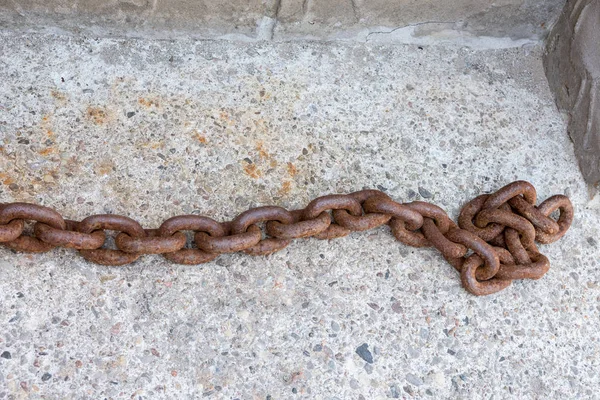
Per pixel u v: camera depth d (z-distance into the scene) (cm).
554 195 111
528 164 115
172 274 103
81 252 100
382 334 105
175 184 106
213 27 112
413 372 104
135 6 108
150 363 100
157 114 109
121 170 106
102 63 110
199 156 108
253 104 112
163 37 112
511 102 118
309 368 102
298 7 111
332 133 112
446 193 112
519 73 120
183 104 110
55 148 105
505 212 108
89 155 106
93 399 98
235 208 107
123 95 109
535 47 121
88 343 100
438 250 109
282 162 110
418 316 106
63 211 103
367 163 112
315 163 110
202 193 107
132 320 101
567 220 111
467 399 104
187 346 101
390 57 117
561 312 110
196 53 113
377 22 115
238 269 104
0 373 97
